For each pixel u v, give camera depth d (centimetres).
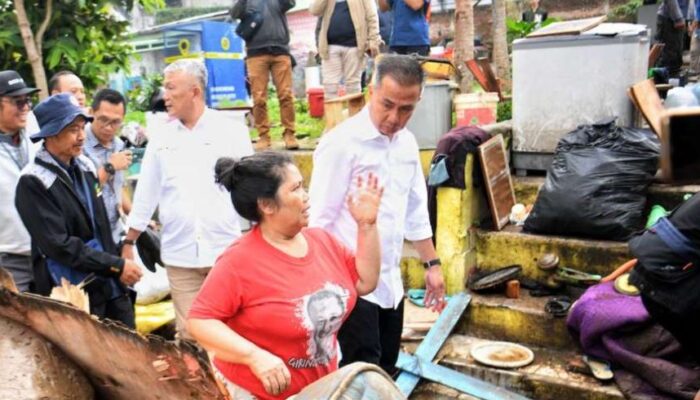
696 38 694
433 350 374
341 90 606
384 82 251
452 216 414
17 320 140
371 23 581
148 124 342
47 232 277
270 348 189
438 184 411
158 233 436
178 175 334
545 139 464
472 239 430
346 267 207
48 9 534
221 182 193
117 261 293
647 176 397
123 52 616
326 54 599
